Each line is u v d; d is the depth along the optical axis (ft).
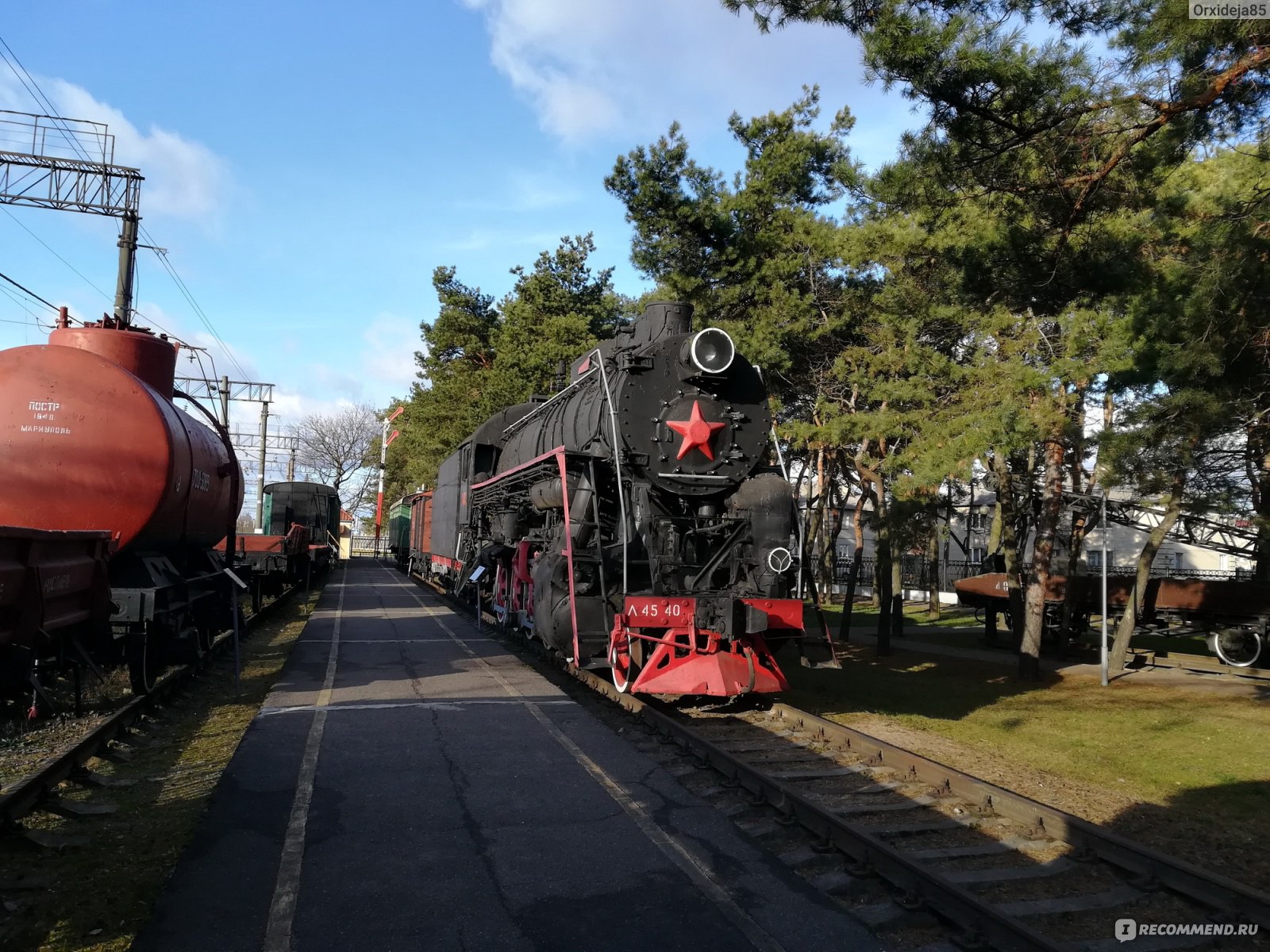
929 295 37.45
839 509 82.23
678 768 22.18
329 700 29.66
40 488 26.22
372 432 219.20
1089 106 21.99
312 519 107.55
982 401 36.06
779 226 46.52
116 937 13.20
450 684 32.96
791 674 41.27
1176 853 17.95
